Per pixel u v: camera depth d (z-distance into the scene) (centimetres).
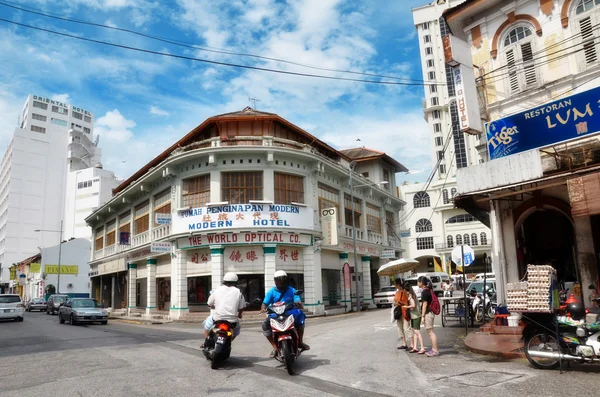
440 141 6806
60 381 722
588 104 1054
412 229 6203
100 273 3738
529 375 700
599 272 1140
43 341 1377
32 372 814
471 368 770
